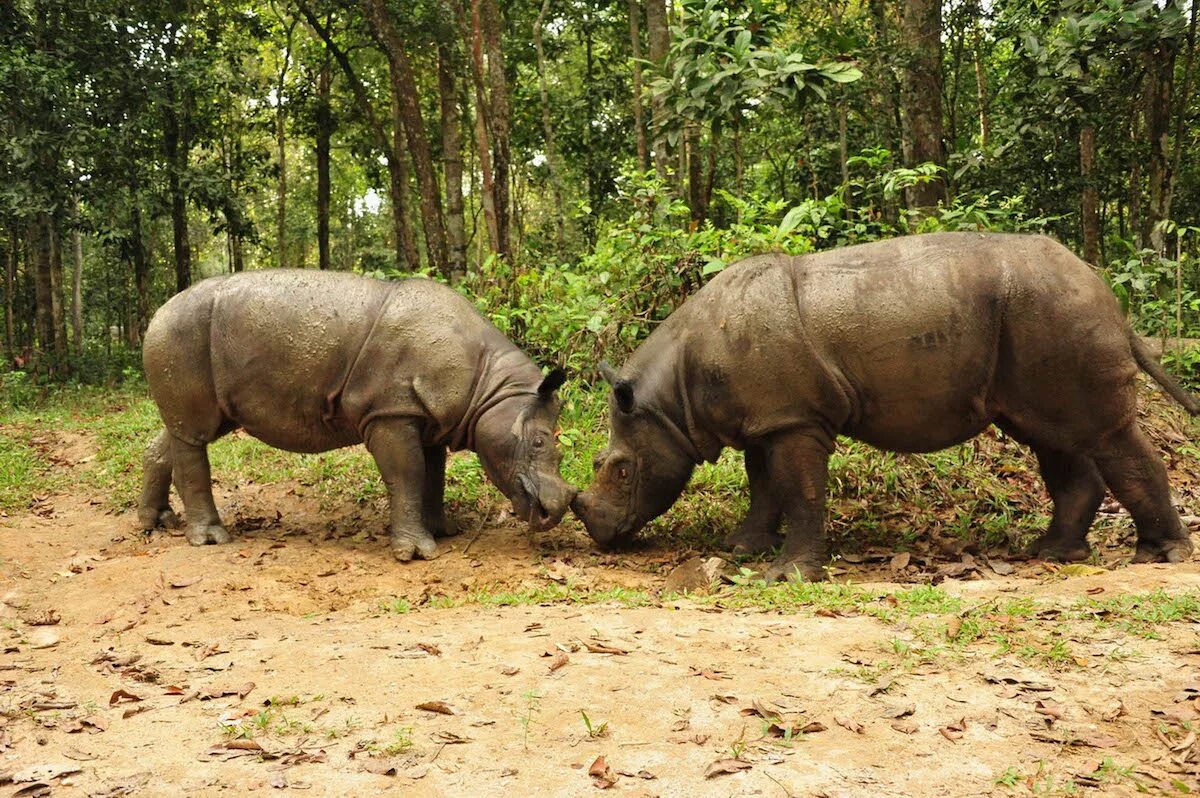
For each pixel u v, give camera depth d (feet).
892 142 57.98
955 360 20.25
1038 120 41.91
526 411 23.94
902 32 47.67
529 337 36.81
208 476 25.85
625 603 19.22
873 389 20.75
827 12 62.75
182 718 14.05
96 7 66.23
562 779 11.74
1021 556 22.75
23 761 12.73
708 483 28.55
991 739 12.47
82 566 24.31
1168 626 15.67
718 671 14.78
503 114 53.31
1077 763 11.86
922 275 20.49
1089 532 24.67
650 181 37.09
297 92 96.17
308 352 24.02
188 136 81.35
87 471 36.78
